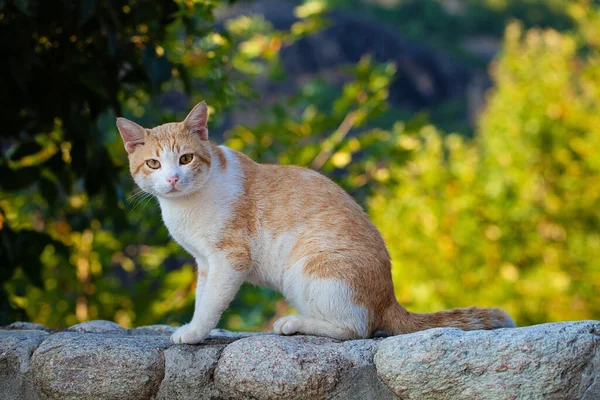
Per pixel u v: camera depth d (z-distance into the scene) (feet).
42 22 17.78
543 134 39.99
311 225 13.10
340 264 12.75
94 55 18.39
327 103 49.24
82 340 12.37
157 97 19.58
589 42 44.29
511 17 103.24
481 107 87.15
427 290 31.42
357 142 23.70
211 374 12.04
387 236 34.17
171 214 13.33
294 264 13.03
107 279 26.55
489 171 39.75
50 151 21.42
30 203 24.26
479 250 34.76
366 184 25.68
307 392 11.48
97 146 19.03
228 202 13.20
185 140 13.38
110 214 19.57
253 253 13.20
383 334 13.55
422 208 34.91
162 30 18.76
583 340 10.63
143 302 24.03
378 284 12.96
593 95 41.06
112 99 18.06
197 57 21.13
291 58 78.74
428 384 10.97
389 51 89.35
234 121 51.39
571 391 10.54
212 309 12.85
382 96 24.21
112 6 16.98
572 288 34.32
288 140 24.56
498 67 50.96
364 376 11.59
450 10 106.52
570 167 39.52
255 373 11.58
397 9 103.91
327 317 12.76
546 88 41.22
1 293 18.11
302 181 13.55
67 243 23.73
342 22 86.12
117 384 11.97
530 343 10.66
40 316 24.72
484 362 10.76
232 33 26.07
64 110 18.48
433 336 11.09
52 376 12.09
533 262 36.09
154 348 12.29
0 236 18.08
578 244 36.40
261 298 24.44
